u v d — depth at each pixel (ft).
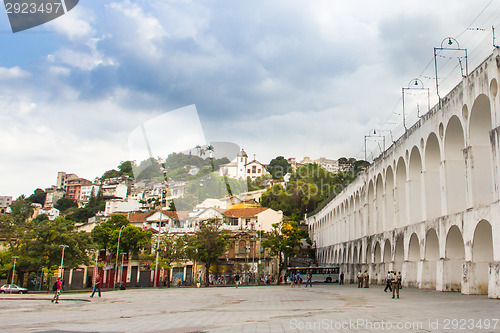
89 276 233.35
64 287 219.41
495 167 82.79
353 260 214.07
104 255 236.63
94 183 649.20
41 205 635.66
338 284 200.13
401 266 144.56
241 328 41.01
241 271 242.78
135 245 220.64
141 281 233.35
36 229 199.41
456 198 108.27
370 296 94.89
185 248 212.84
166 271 239.91
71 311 70.54
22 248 195.42
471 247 90.38
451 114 106.11
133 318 55.67
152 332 38.81
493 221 81.51
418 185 136.05
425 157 124.36
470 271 89.45
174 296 118.62
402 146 144.05
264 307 71.26
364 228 192.75
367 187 191.42
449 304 67.36
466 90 98.12
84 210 466.70
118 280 233.14
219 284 234.38
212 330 39.58
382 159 168.45
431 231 116.78
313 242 358.84
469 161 95.14
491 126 92.17
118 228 225.56
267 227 275.80
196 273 241.35
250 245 253.03
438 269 106.63
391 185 164.96
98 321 51.93
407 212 136.77
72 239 195.83
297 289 150.82
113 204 437.58
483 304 65.82
